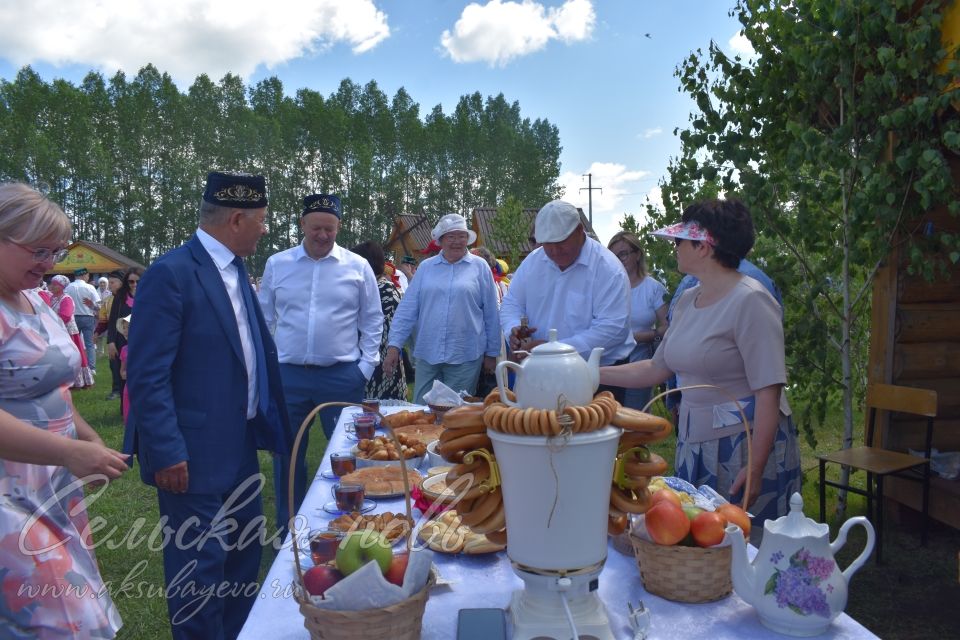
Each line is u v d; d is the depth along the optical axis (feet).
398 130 271.49
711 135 14.08
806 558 3.90
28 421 5.84
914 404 12.14
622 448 4.00
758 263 13.98
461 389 15.40
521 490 3.67
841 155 12.21
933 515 12.53
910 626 9.99
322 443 19.95
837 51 12.12
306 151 245.45
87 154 213.25
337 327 12.71
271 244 235.40
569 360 3.70
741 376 6.92
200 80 240.12
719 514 4.46
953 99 10.64
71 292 32.42
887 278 13.03
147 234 221.46
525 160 267.18
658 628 4.00
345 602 3.60
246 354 8.04
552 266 11.46
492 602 4.41
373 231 236.43
